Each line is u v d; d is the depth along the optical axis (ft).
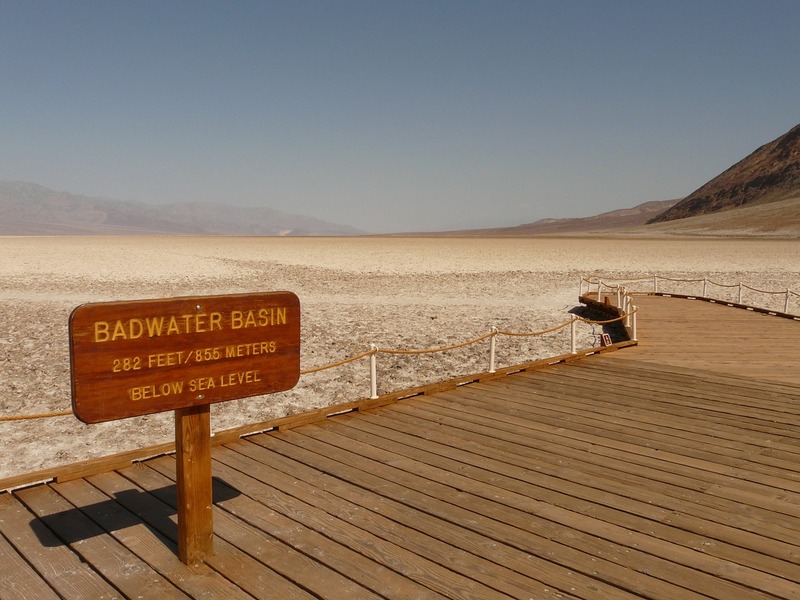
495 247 279.90
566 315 77.25
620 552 14.97
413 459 21.13
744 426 25.44
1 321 67.10
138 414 13.17
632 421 26.03
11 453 29.66
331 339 58.95
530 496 18.19
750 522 16.62
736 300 95.50
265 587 13.48
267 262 168.66
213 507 17.25
